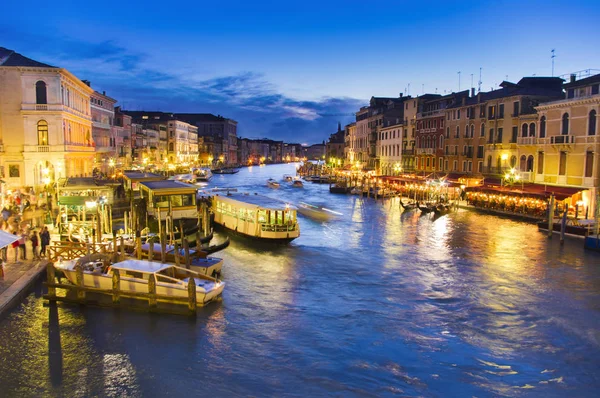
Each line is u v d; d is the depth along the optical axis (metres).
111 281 18.73
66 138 47.34
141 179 45.12
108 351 15.20
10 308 17.59
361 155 97.62
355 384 13.58
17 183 45.25
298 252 28.33
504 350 15.68
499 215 43.88
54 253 21.97
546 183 42.06
